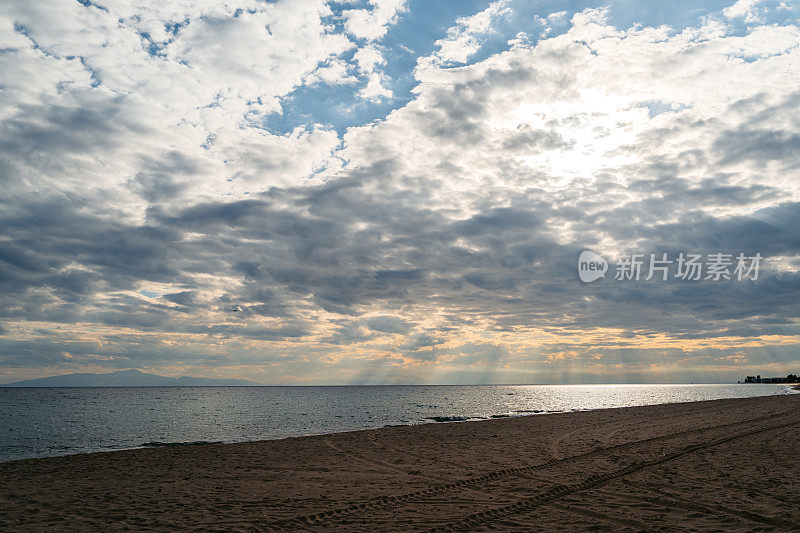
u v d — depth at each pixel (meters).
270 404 79.69
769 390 125.69
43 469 15.87
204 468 15.81
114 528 8.99
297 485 12.88
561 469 14.50
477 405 70.06
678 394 108.00
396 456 17.97
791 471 13.59
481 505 10.39
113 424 42.72
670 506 10.08
